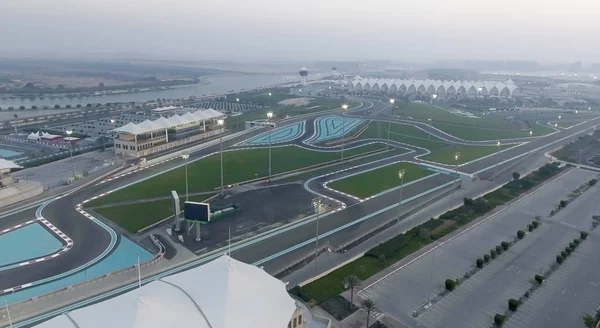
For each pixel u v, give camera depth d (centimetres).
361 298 6025
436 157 14138
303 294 5916
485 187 11112
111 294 5806
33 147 14650
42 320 5194
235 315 4256
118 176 11181
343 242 7712
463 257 7350
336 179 11475
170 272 6462
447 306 5922
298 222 8531
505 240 8044
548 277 6762
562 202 9775
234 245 7450
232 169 12119
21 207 8881
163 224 8212
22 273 6322
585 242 8019
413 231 8225
